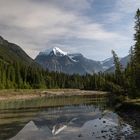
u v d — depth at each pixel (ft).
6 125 137.39
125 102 201.77
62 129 126.31
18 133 115.24
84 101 315.37
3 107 237.04
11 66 540.93
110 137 100.68
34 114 185.78
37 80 598.75
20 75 559.38
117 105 226.99
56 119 162.20
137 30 220.02
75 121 153.89
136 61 219.61
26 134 113.29
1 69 499.51
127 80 311.68
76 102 299.99
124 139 95.35
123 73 338.34
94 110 211.00
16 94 419.33
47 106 249.34
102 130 120.06
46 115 181.27
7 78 518.78
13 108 227.61
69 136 107.76
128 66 311.06
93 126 134.00
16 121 152.15
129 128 121.80
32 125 138.72
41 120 157.58
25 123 144.87
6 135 110.32
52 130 123.34
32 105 260.42
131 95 254.47
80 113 192.65
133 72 253.24
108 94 468.34
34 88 579.89
